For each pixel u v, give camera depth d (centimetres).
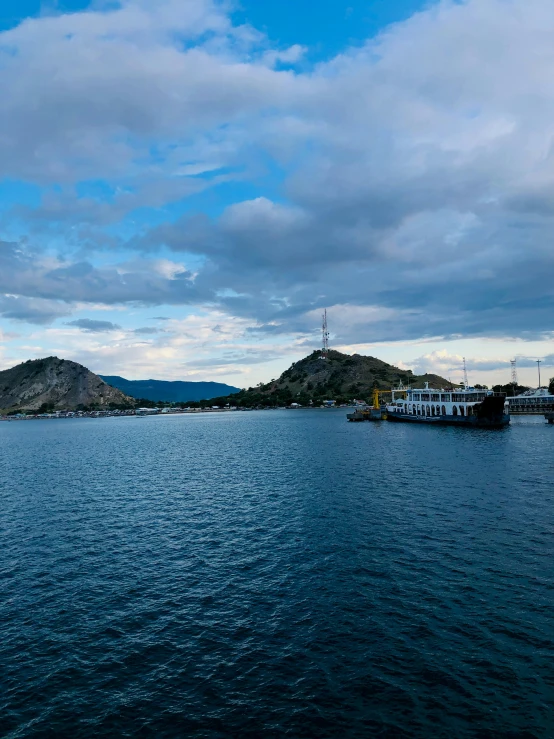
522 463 9481
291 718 2555
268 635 3331
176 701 2716
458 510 6100
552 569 4188
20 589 4206
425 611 3550
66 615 3719
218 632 3400
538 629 3266
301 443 15150
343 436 16850
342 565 4459
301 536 5353
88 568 4653
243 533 5584
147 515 6575
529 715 2517
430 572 4216
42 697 2781
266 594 3950
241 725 2522
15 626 3569
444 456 10856
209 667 3005
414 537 5125
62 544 5391
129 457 13525
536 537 4978
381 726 2477
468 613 3500
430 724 2480
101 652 3209
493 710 2558
